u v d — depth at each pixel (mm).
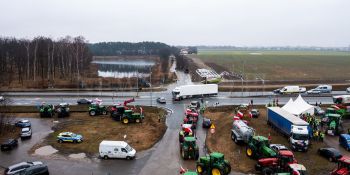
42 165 40625
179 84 125062
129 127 63344
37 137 57750
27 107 79875
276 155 41906
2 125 60625
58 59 151500
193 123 63469
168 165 44156
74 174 41125
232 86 114750
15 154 49000
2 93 96188
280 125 56094
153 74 155000
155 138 56500
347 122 66062
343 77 142000
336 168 40906
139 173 41281
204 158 40406
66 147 51844
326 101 87875
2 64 144750
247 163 44000
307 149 48562
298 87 100375
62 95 97625
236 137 51531
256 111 70062
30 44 154000
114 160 46188
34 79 124438
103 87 112188
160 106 83875
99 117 72125
